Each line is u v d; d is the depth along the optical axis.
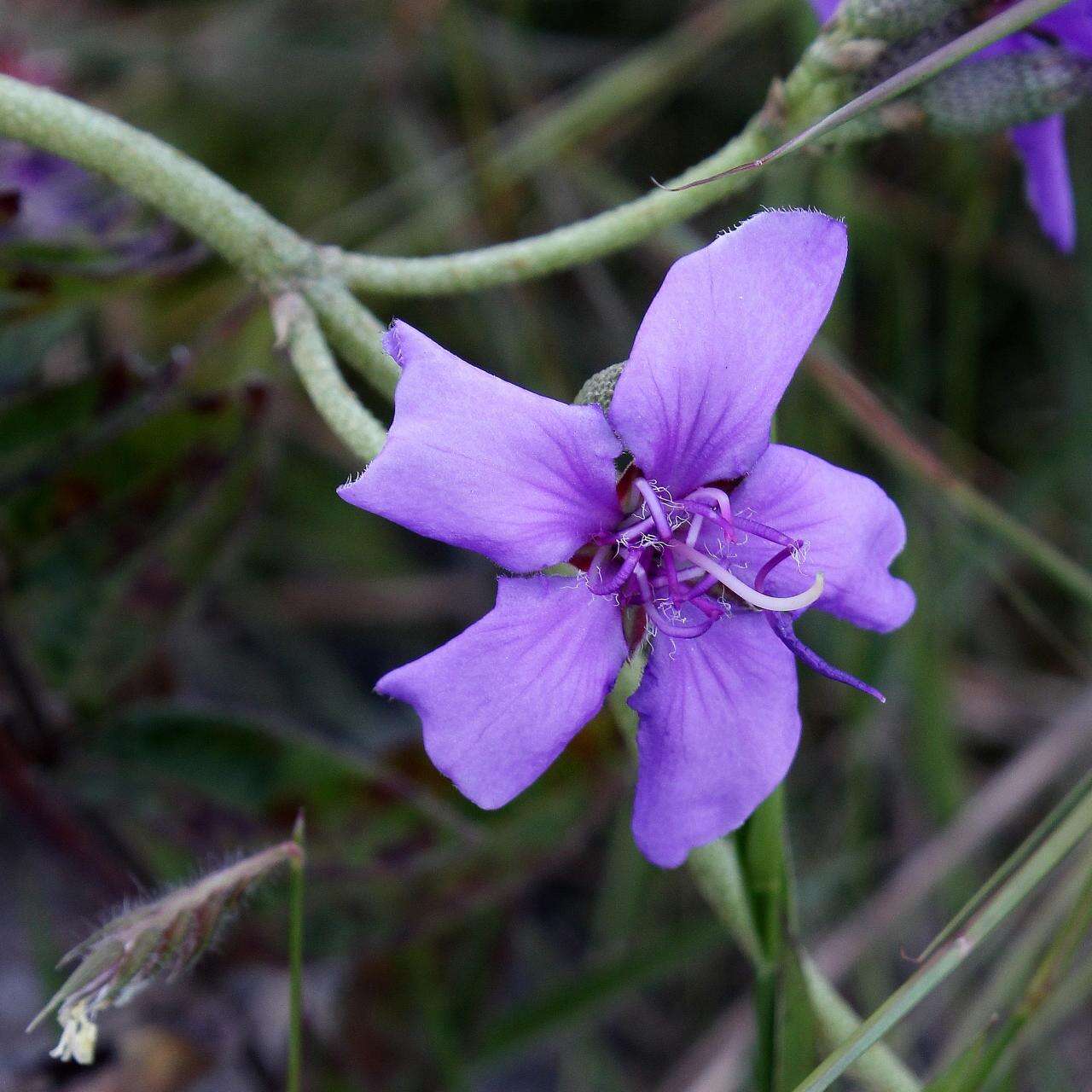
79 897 0.29
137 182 0.22
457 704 0.19
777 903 0.21
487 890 0.26
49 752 0.25
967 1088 0.21
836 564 0.20
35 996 0.28
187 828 0.25
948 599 0.31
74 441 0.25
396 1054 0.27
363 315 0.22
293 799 0.25
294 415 0.31
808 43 0.29
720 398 0.20
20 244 0.24
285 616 0.32
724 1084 0.27
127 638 0.26
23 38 0.30
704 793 0.20
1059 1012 0.27
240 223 0.22
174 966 0.19
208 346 0.25
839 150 0.23
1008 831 0.31
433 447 0.19
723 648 0.20
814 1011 0.21
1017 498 0.32
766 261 0.20
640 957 0.27
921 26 0.22
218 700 0.31
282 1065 0.29
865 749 0.29
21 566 0.25
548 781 0.26
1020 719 0.32
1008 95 0.22
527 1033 0.27
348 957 0.26
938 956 0.20
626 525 0.20
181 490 0.25
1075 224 0.32
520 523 0.19
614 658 0.20
